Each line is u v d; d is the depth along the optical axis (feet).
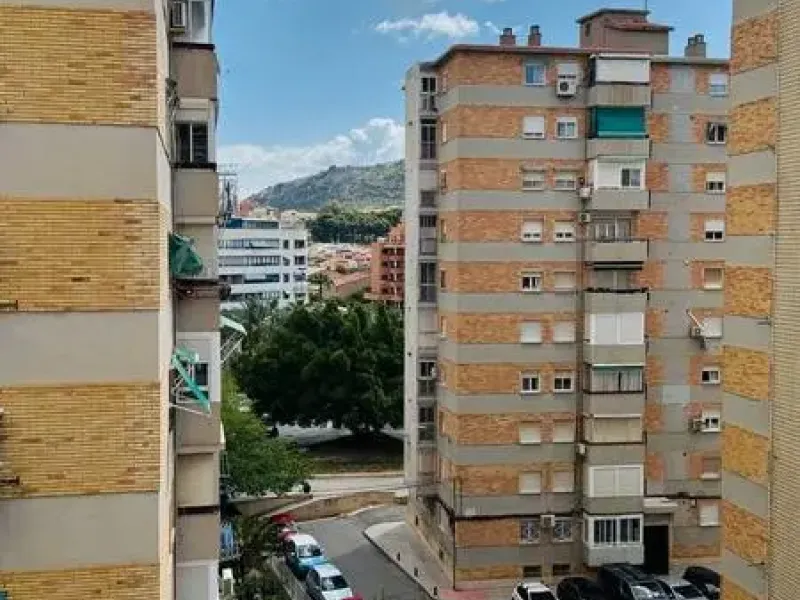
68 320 37.37
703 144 122.93
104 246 37.55
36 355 37.19
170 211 52.60
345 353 193.16
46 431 37.32
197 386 55.67
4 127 36.68
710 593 114.01
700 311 124.47
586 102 118.83
